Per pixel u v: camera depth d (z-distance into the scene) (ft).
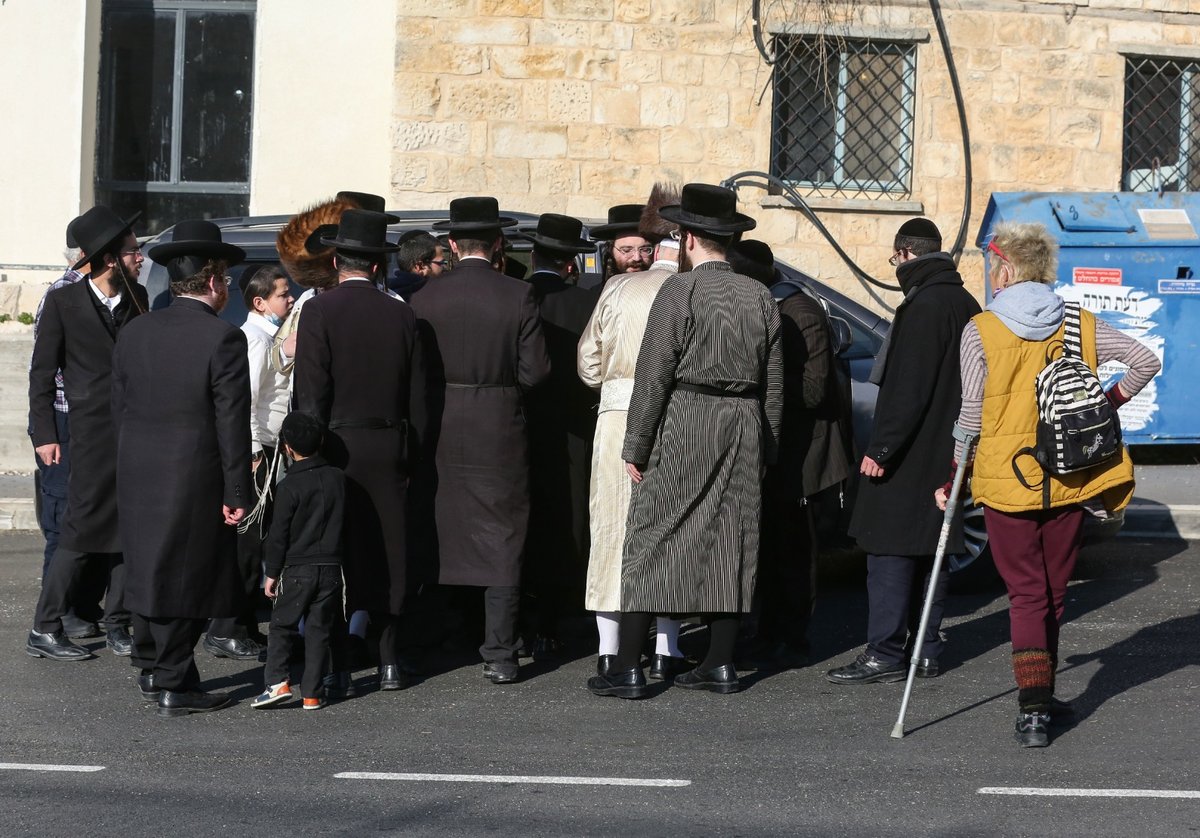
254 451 39.86
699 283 35.94
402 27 75.82
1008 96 79.10
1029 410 31.55
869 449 36.70
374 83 80.69
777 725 34.12
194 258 35.32
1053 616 32.48
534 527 40.22
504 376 37.65
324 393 35.83
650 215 38.55
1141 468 71.87
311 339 35.78
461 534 37.58
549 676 39.09
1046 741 31.96
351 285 36.68
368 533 36.24
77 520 39.81
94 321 39.42
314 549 35.19
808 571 39.37
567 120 76.84
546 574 40.22
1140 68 80.89
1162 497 62.85
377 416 36.29
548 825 27.32
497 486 37.60
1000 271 32.68
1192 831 26.86
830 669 39.52
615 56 76.84
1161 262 69.82
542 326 38.50
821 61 78.38
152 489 34.63
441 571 37.63
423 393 37.27
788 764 31.04
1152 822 27.35
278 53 80.53
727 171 77.77
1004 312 32.07
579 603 41.14
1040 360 31.73
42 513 42.34
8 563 54.70
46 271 81.20
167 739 33.17
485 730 33.86
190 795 29.17
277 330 40.34
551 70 76.54
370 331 36.14
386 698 36.83
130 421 35.09
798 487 38.42
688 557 35.83
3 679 38.52
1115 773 30.32
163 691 35.04
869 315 49.80
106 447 39.68
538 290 40.60
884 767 30.81
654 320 35.60
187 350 34.73
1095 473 31.27
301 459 35.45
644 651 41.96
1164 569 52.60
